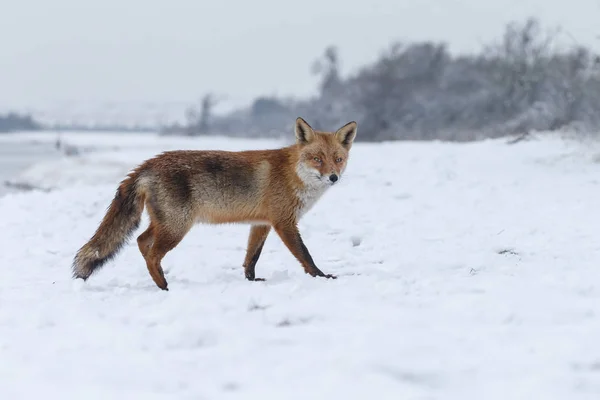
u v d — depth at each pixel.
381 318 13.99
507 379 10.43
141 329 13.58
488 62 136.88
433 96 139.25
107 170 90.69
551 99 78.31
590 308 14.37
